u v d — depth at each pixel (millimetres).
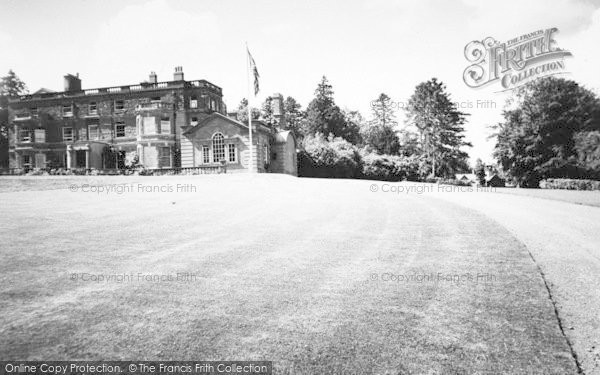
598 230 9344
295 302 4777
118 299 4816
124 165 44688
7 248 7000
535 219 10969
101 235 8227
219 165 34781
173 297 4902
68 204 13125
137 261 6395
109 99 45312
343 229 9109
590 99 40812
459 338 3885
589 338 3953
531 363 3445
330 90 75000
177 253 6902
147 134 40531
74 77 47781
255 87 29938
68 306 4598
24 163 47156
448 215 11148
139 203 13547
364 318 4340
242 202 13898
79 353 3586
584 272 6000
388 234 8594
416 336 3936
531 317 4320
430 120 65250
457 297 4910
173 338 3877
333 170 43781
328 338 3895
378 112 92688
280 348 3701
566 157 39375
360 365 3428
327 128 69875
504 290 5121
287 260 6527
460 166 66750
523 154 41219
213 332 4008
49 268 5953
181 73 44125
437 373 3312
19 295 4895
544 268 6223
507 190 23719
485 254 6906
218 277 5664
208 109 43062
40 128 47062
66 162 46406
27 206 12453
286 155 38031
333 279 5602
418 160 63031
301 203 13648
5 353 3562
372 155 50969
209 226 9375
